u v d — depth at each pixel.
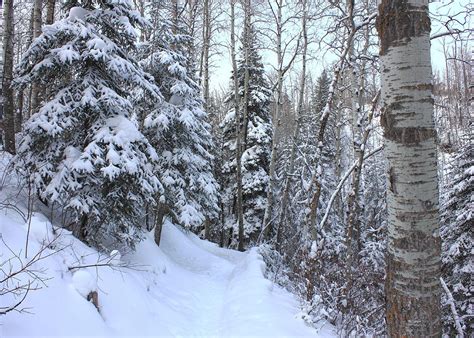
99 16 8.31
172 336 5.82
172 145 14.17
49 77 8.23
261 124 20.59
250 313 6.37
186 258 14.89
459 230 9.41
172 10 16.69
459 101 14.38
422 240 2.75
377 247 9.94
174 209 15.45
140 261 9.64
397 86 2.84
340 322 6.79
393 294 2.83
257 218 20.11
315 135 21.78
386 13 2.91
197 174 14.92
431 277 2.74
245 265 11.34
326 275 7.84
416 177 2.78
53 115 7.43
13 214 6.36
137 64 9.17
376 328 6.75
